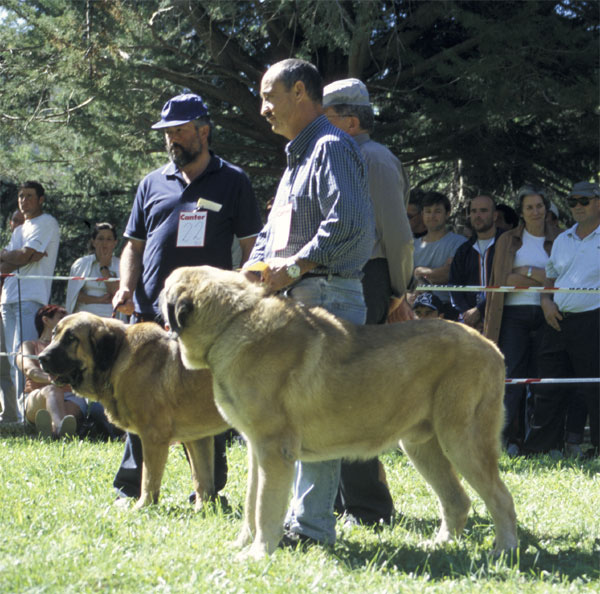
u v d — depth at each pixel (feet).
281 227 14.70
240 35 40.52
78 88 37.09
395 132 40.91
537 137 44.11
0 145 42.80
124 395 17.57
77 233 51.60
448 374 14.20
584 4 39.22
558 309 27.04
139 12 37.47
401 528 16.48
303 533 14.80
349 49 34.30
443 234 31.68
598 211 26.99
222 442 19.02
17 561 12.00
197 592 11.18
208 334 13.65
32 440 27.35
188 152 18.45
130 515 15.98
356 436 13.89
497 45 35.47
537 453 27.37
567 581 12.50
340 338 13.75
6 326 32.48
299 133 14.74
